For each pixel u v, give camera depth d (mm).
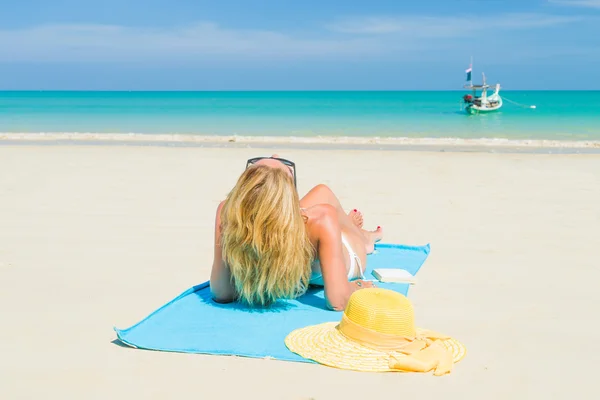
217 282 3773
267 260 3508
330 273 3639
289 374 2902
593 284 4449
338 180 9398
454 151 13859
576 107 50094
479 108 38125
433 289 4332
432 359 2979
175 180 9273
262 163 3588
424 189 8609
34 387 2773
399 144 16062
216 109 46375
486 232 6125
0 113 38406
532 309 3918
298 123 28281
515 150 14258
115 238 5738
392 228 6324
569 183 9117
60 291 4203
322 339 3191
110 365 3002
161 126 25812
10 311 3793
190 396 2688
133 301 4016
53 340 3328
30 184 8789
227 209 3494
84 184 8820
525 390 2795
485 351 3240
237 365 2998
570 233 6051
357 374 2908
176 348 3154
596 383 2881
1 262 4898
